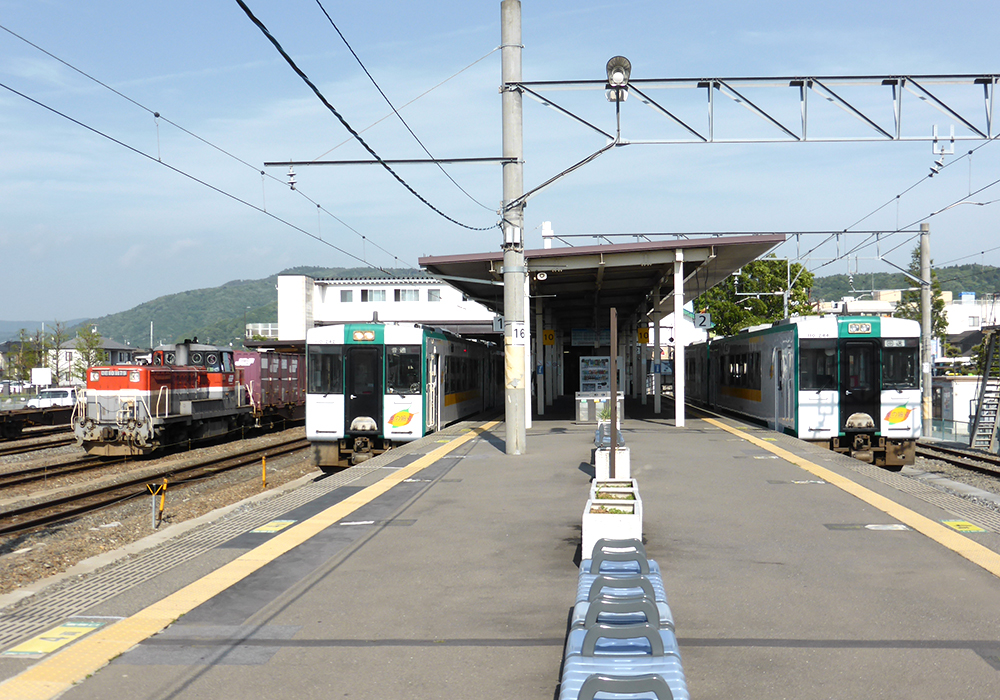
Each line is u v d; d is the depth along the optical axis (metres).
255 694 5.51
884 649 6.17
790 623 6.78
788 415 21.36
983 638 6.38
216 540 9.91
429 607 7.33
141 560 9.05
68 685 5.65
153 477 20.78
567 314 43.06
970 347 71.50
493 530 10.37
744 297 49.09
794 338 20.80
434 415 21.97
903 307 68.12
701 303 53.19
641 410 33.56
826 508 11.54
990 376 26.94
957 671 5.73
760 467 15.39
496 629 6.74
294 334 64.69
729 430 22.61
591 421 25.73
